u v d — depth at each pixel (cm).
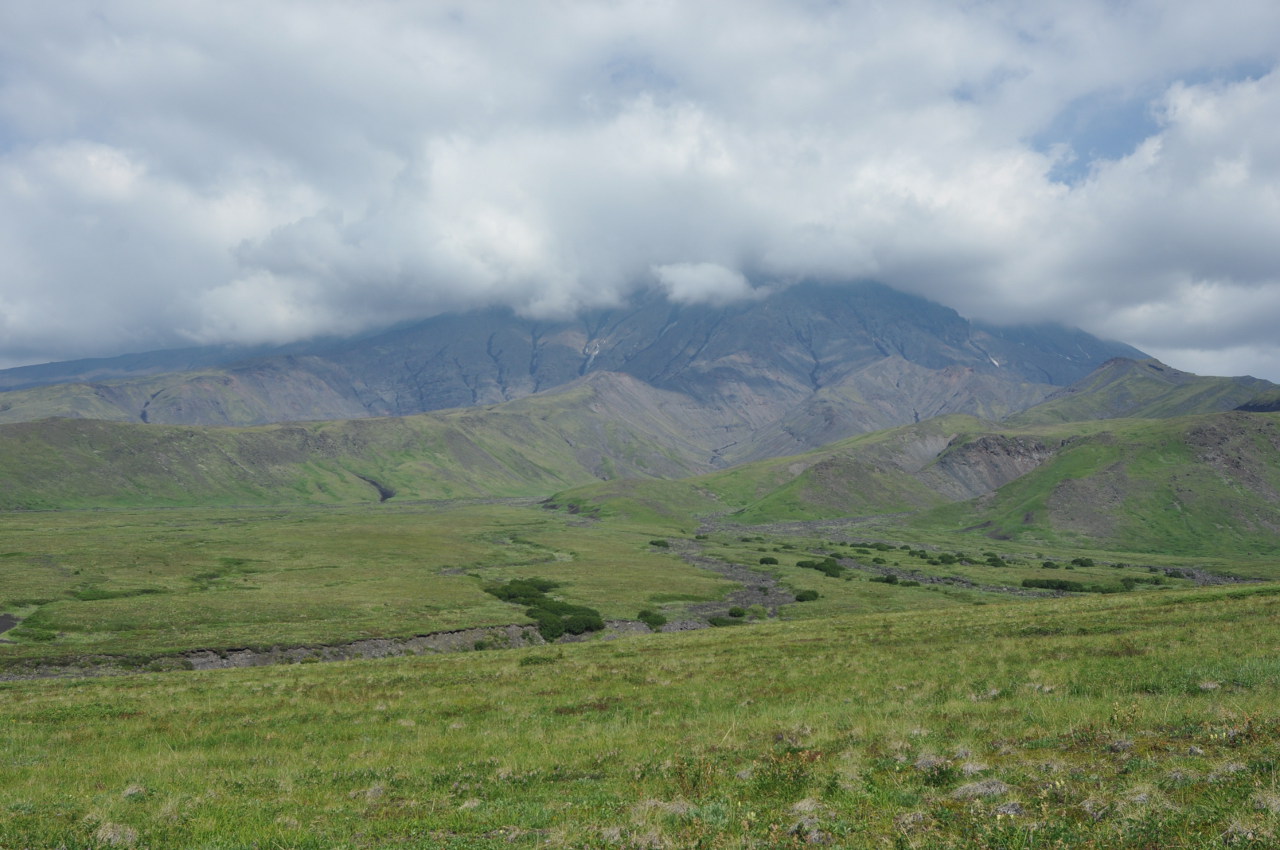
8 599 9450
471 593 10938
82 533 17838
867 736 2175
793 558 17162
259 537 17675
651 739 2519
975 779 1603
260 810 1847
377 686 4212
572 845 1391
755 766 1898
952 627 5100
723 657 4569
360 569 13362
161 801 1953
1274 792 1212
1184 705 2209
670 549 19362
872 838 1283
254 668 5250
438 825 1642
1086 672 2980
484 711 3394
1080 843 1155
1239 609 4503
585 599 10838
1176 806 1248
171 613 8738
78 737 3133
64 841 1570
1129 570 16662
